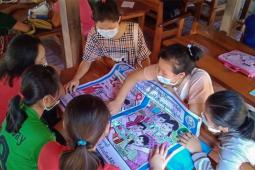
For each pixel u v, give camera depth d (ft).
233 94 3.72
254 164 3.81
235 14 9.39
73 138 3.11
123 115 4.34
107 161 3.61
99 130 3.09
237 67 5.73
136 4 9.77
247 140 3.71
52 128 4.38
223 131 3.88
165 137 4.00
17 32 8.63
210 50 6.40
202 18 13.12
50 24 9.17
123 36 5.93
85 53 5.80
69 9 5.46
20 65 4.62
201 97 4.36
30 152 3.71
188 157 3.77
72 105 3.11
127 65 5.50
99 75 5.37
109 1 5.40
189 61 4.17
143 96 4.67
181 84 4.57
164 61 4.13
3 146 3.92
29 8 9.83
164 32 9.11
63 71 5.48
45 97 3.88
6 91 4.78
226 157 3.69
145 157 3.71
